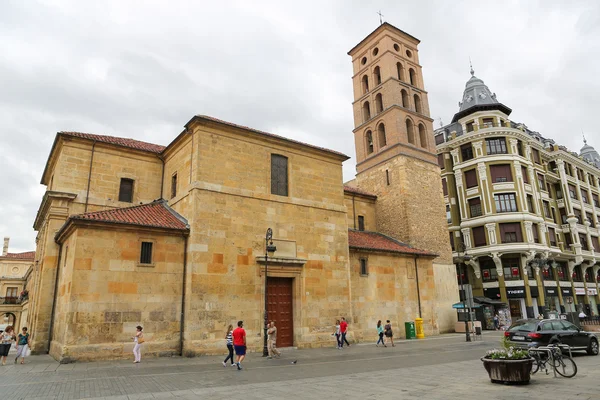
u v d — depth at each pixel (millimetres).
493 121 48531
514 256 44688
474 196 47062
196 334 18906
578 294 52344
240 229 21531
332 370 14953
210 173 21297
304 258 23625
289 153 24828
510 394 10047
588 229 56875
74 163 23391
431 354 19922
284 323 22422
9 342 16984
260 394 10578
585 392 10117
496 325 39938
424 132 39000
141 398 10227
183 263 20125
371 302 27688
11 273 64188
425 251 32375
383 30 39750
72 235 18750
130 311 18250
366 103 41500
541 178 52469
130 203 24594
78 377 13414
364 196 36125
